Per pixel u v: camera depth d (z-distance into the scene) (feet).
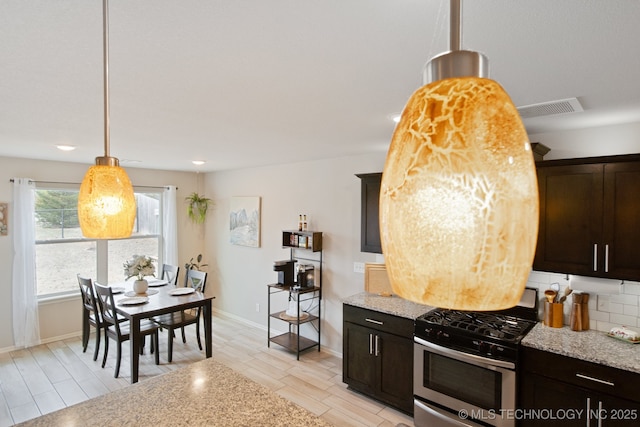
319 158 14.02
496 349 7.88
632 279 7.17
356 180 13.15
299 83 5.82
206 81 5.72
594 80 5.57
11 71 5.24
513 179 1.51
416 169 1.59
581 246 7.77
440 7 3.59
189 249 19.65
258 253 17.06
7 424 9.49
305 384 11.55
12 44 4.39
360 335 10.69
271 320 16.56
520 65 5.01
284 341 14.42
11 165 13.98
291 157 13.80
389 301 10.94
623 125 8.17
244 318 17.90
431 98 1.61
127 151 12.50
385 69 5.24
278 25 3.97
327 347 14.11
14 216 13.94
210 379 5.70
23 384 11.51
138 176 17.57
